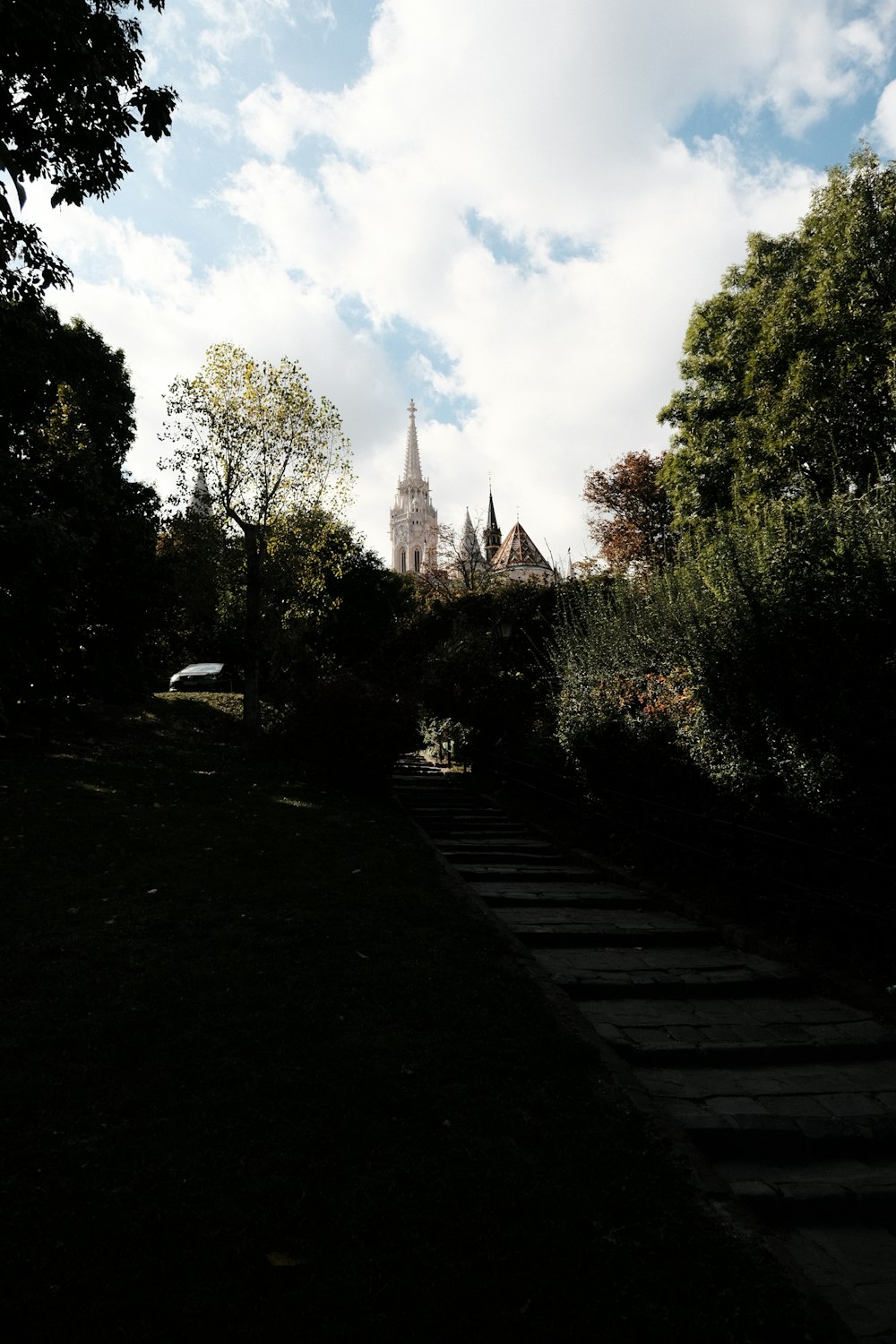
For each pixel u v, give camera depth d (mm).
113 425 25297
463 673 20328
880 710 6734
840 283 20172
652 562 30547
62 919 7156
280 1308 2994
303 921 7453
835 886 7430
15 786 12562
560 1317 3041
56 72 8023
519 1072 4984
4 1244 3221
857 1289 3553
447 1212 3580
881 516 8289
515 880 10727
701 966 7352
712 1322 3066
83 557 16719
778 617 8203
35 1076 4551
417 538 123375
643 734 10656
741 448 22984
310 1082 4641
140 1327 2875
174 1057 4852
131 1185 3633
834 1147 4652
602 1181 3930
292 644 22719
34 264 9852
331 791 15297
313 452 21875
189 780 14570
